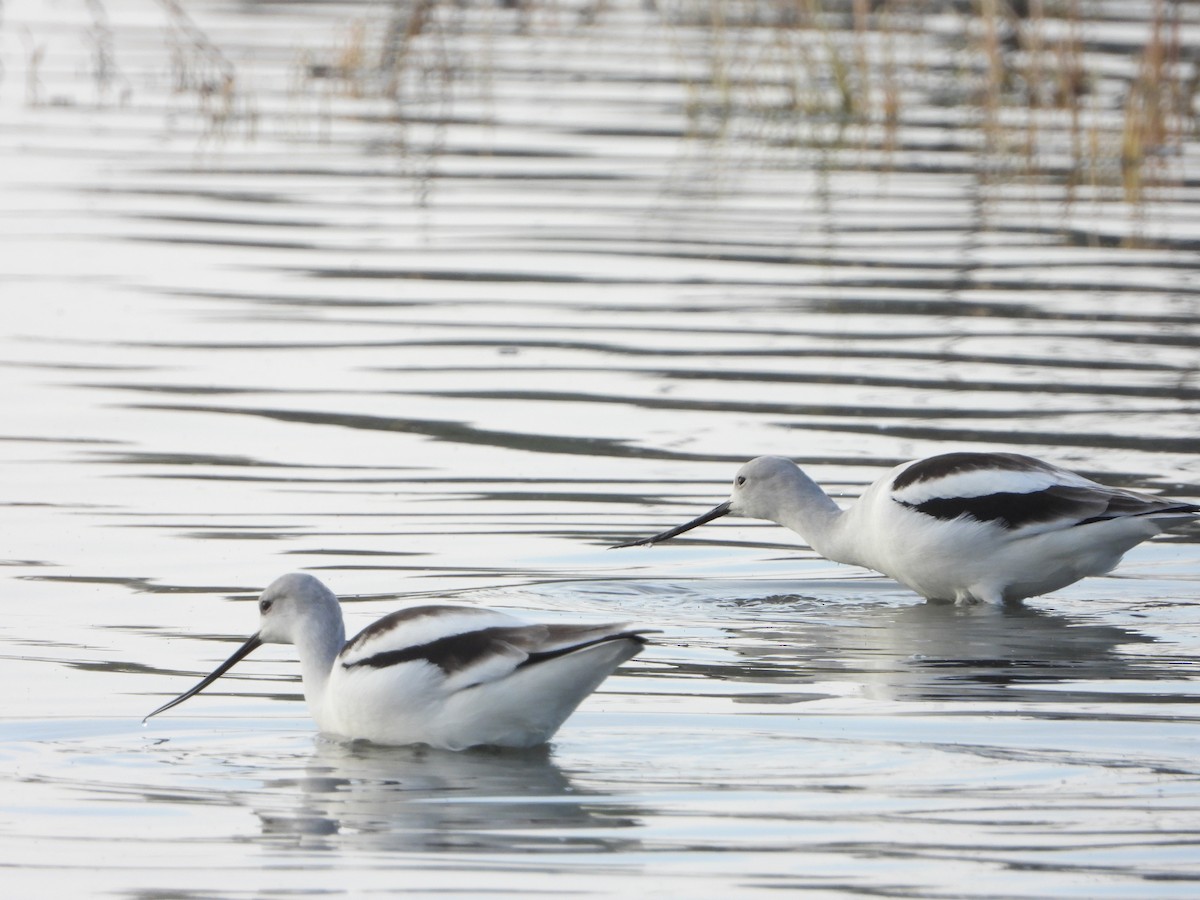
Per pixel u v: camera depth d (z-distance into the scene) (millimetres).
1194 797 8961
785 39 33406
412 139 30453
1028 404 17297
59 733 10000
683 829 8656
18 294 21109
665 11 40188
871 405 17297
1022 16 35594
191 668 11133
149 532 13773
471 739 9750
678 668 11172
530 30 38562
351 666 9953
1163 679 10906
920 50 34562
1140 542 12734
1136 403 17328
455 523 14141
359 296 21359
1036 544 12609
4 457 15617
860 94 32594
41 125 30891
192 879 8148
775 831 8602
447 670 9734
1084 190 27297
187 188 26766
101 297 21094
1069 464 15414
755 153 29734
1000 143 29703
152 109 32438
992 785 9156
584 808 8898
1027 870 8164
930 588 12914
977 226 24984
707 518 13578
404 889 8031
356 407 17250
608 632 9555
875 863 8242
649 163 28859
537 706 9664
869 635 11977
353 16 40656
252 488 14883
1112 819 8688
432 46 36156
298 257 23109
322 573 12922
